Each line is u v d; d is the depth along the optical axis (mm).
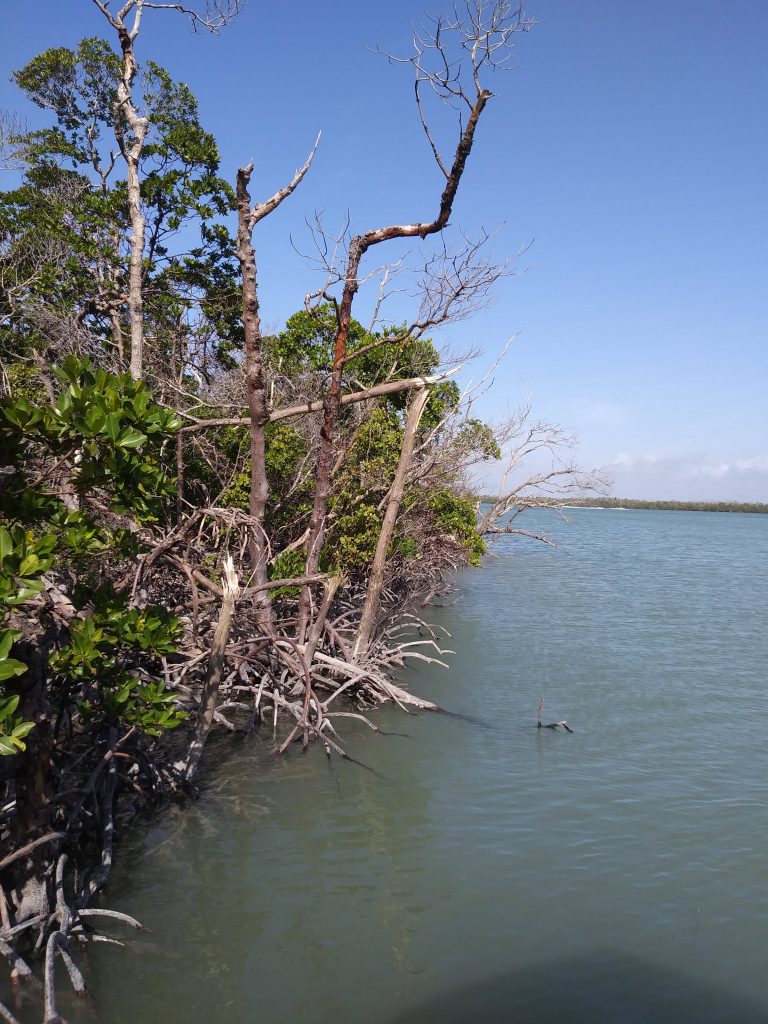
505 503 33250
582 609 28906
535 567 46688
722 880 8711
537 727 14156
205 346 25438
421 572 27562
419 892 8352
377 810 10352
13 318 23547
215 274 27469
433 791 11055
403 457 15742
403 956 7258
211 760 12031
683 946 7523
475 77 12742
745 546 73188
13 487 7020
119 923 7590
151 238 26922
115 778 9383
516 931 7699
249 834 9570
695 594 34281
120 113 26359
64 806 8195
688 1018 6551
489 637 22969
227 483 18172
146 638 7734
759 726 14352
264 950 7270
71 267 25422
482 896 8305
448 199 13617
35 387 19188
